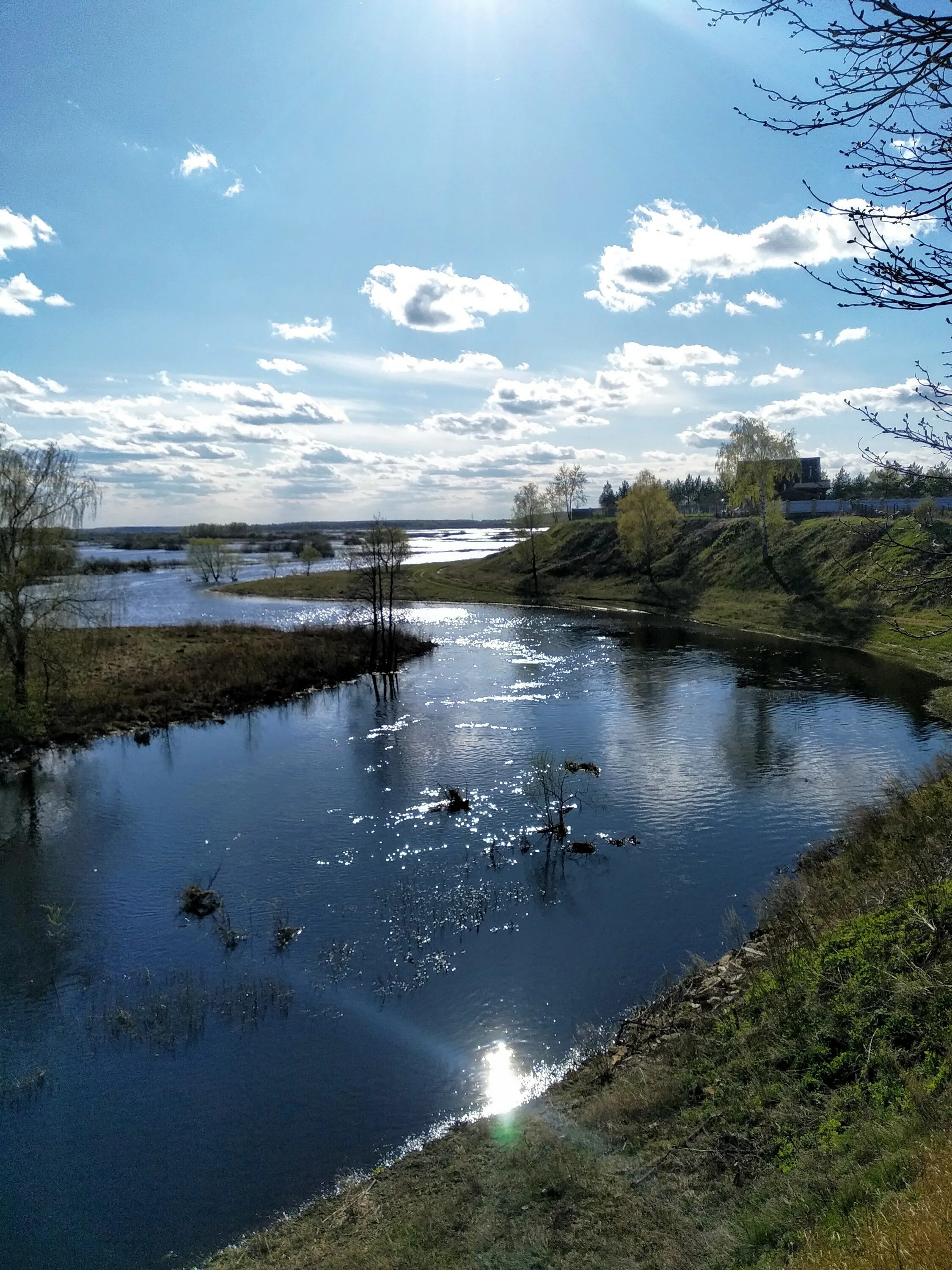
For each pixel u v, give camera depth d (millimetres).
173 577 125250
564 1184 8812
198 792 25844
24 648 31500
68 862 20609
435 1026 13430
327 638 51188
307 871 19641
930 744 28344
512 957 15367
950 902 10219
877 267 5133
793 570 63344
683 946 15438
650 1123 9469
